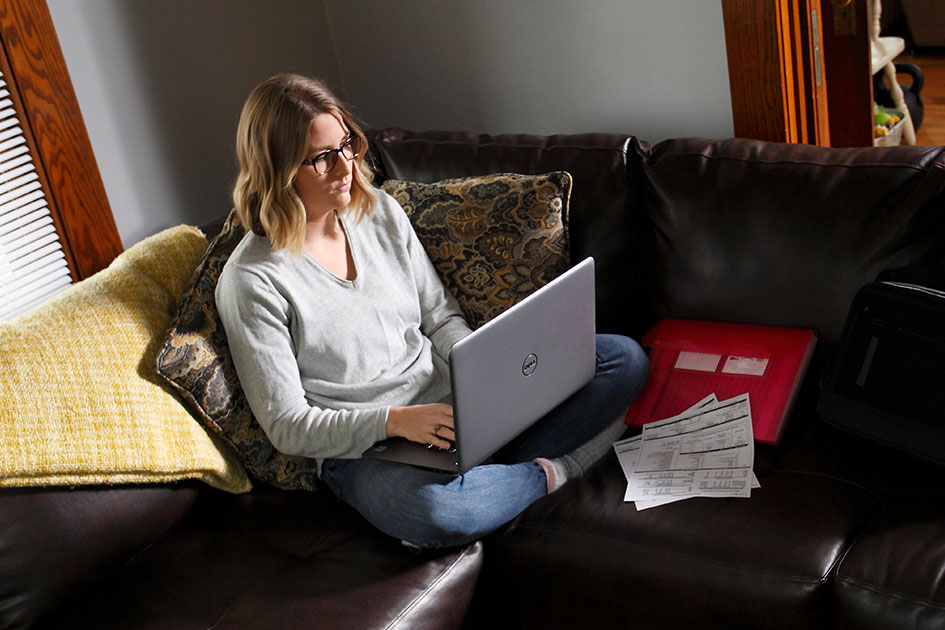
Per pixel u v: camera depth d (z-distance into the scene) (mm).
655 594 1487
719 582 1418
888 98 3539
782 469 1584
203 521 1729
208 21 2361
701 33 2102
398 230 1862
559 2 2254
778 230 1732
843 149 1746
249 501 1769
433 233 1966
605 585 1539
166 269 1807
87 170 2084
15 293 1985
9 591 1438
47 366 1561
